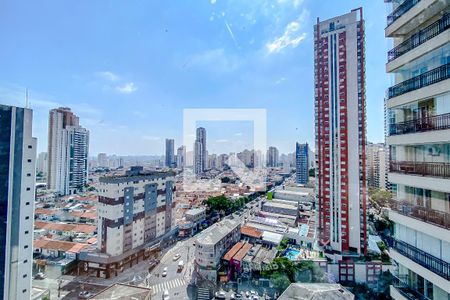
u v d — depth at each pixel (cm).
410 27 701
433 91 600
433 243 619
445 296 576
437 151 609
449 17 574
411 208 686
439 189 579
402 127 723
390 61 757
